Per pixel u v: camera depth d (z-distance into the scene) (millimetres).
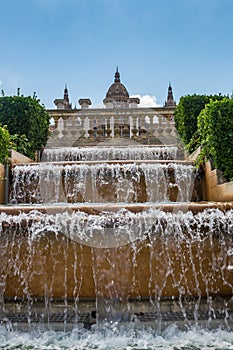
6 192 5953
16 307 3498
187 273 3582
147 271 3572
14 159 6500
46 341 3088
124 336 3164
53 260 3555
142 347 2971
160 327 3291
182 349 2934
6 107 8133
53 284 3566
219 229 3570
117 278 3562
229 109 5637
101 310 3477
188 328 3289
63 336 3176
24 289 3561
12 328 3297
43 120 9086
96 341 3076
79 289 3562
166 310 3480
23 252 3541
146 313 3455
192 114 8438
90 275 3562
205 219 3557
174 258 3576
